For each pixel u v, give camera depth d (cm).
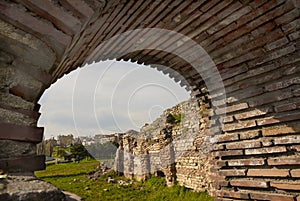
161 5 273
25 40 129
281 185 286
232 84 345
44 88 143
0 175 108
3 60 125
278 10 253
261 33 283
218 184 355
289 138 283
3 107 124
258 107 315
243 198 321
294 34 262
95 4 147
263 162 305
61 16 136
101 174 1384
